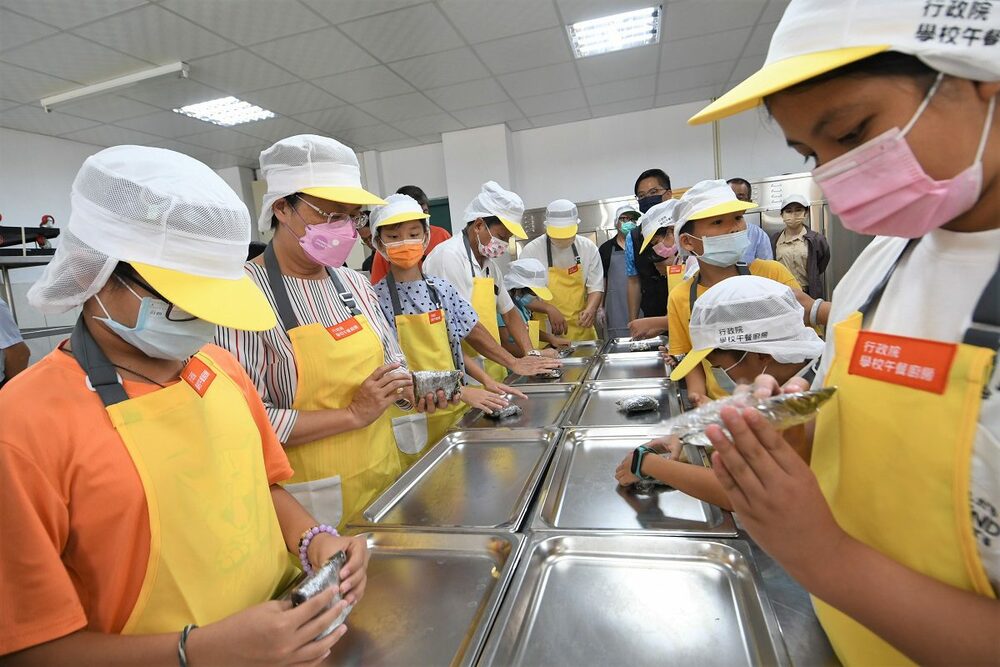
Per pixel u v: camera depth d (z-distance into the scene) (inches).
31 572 21.4
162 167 24.9
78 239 23.8
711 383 63.6
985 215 17.7
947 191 17.1
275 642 22.2
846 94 17.0
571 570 33.8
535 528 37.8
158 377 28.1
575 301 135.6
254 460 31.7
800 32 17.5
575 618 29.5
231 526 28.6
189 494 26.5
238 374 34.7
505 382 83.7
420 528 39.1
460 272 91.7
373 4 123.5
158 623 25.4
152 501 24.9
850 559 17.1
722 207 62.6
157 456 25.5
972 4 14.9
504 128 230.8
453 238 98.2
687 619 28.8
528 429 58.9
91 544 23.8
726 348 43.8
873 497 19.5
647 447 43.6
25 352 104.4
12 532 21.1
